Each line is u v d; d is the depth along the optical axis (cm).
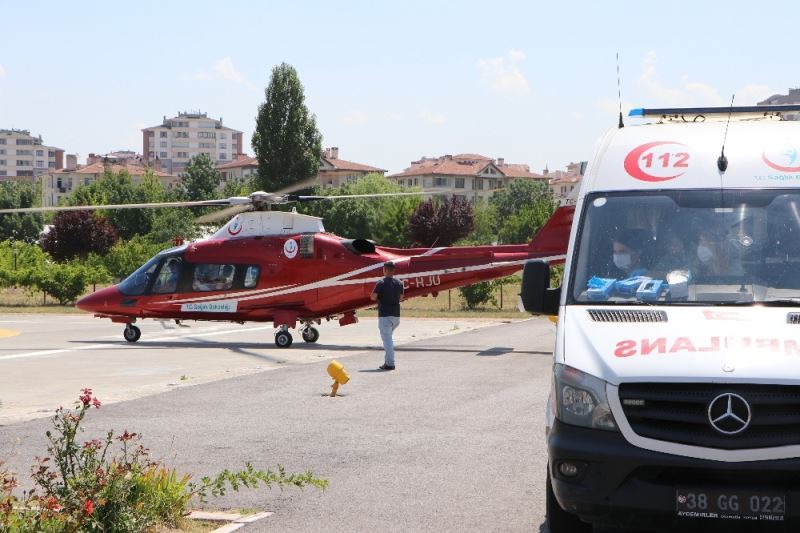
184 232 7038
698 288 666
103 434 1071
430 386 1491
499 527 700
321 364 1853
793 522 559
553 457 597
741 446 560
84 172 19138
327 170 16238
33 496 640
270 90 7781
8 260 4978
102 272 4653
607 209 723
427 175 17425
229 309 2403
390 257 2355
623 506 576
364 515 734
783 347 590
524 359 1948
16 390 1523
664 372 575
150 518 667
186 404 1303
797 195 702
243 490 816
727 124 778
